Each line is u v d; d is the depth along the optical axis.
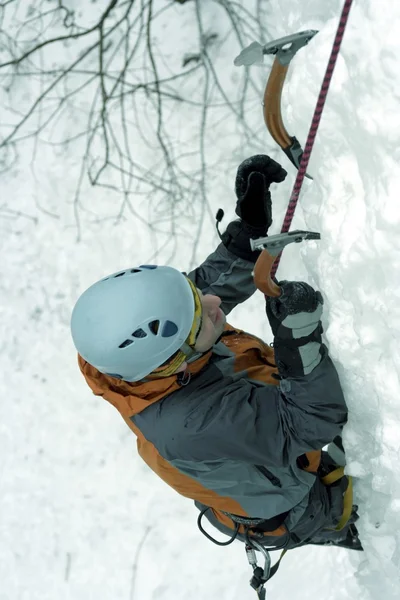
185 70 4.41
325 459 1.94
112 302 1.51
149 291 1.51
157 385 1.58
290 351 1.46
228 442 1.52
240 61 1.36
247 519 1.81
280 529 1.83
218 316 1.63
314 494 1.84
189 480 1.68
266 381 1.68
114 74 4.55
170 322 1.51
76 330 1.55
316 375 1.48
